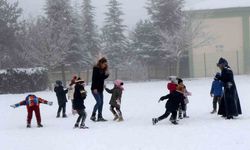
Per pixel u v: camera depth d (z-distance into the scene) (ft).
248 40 161.38
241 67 161.99
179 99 42.45
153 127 40.73
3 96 100.27
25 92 113.29
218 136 33.76
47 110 62.69
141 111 55.16
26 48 133.69
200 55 162.61
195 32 147.33
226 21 161.58
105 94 90.48
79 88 42.70
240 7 159.63
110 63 178.81
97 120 47.50
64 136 37.42
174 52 147.13
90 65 158.30
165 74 168.45
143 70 164.96
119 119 46.80
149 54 167.53
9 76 111.65
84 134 38.06
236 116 45.03
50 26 131.85
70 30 144.56
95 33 177.58
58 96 53.21
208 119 44.96
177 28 153.38
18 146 33.58
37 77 116.57
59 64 137.69
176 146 30.58
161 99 42.88
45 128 44.24
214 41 160.97
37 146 33.19
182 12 152.66
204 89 91.50
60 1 141.28
